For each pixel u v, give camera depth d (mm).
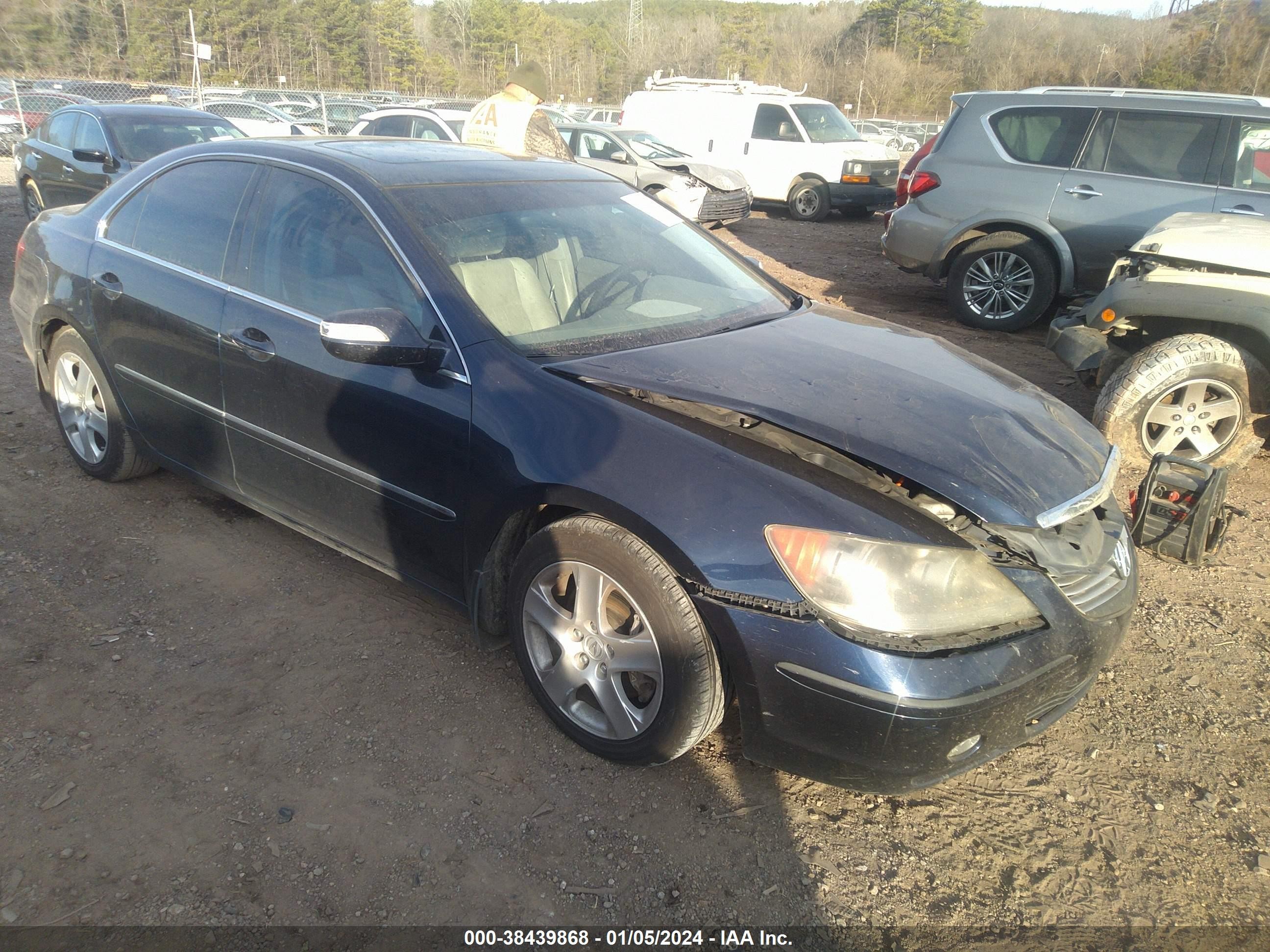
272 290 3088
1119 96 6945
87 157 8289
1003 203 7359
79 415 3992
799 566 2135
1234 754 2803
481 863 2238
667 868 2264
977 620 2184
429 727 2680
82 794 2346
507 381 2570
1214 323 4660
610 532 2367
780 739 2238
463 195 3090
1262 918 2225
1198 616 3572
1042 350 7109
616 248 3256
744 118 15117
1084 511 2373
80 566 3393
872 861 2332
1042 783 2650
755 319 3193
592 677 2500
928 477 2219
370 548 3006
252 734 2604
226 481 3441
